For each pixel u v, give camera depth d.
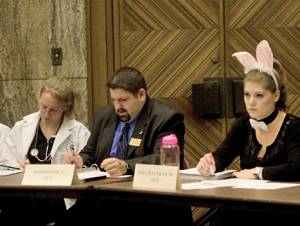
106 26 10.52
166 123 7.67
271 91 6.88
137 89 7.73
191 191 5.81
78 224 7.59
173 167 6.03
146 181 6.13
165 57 10.59
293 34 10.50
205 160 6.86
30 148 8.73
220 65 10.53
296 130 6.82
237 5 10.51
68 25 10.52
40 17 10.54
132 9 10.55
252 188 5.96
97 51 10.54
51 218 8.44
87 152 8.25
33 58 10.60
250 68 7.06
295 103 10.52
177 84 10.60
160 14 10.58
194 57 10.59
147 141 7.70
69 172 6.53
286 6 10.48
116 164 7.03
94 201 7.51
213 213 7.07
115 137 8.01
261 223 6.36
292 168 6.49
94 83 10.57
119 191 6.11
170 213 7.14
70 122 8.84
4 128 9.12
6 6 10.58
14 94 10.67
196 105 10.48
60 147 8.68
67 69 10.55
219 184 6.29
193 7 10.55
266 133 7.02
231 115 10.48
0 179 7.06
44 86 8.67
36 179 6.59
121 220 7.30
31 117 8.94
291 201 5.11
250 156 7.12
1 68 10.62
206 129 10.59
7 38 10.60
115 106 7.81
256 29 10.51
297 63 10.51
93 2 10.51
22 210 8.45
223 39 10.53
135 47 10.58
